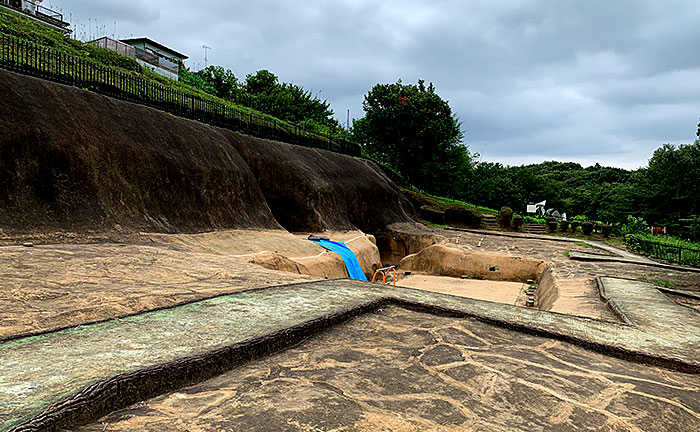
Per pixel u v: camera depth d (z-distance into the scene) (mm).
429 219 32625
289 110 45438
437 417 2604
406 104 38562
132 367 2736
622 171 75688
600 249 20484
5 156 9039
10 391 2314
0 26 18719
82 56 21781
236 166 16312
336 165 25031
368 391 2932
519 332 4598
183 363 2863
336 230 20234
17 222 8578
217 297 5098
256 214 16172
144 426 2287
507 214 31844
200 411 2504
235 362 3244
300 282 6613
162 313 4266
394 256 24469
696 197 37344
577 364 3754
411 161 41125
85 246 8625
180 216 12500
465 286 16312
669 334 4715
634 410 2893
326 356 3588
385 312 5148
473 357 3748
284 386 2932
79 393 2279
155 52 40344
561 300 7695
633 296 7316
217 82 42125
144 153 12266
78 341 3279
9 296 4844
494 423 2578
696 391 3330
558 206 59219
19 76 10672
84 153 10570
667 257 17359
